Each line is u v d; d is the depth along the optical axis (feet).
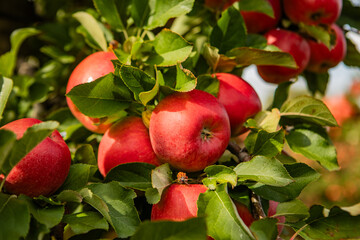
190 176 2.55
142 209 2.59
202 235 2.14
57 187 2.46
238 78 2.75
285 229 2.84
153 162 2.56
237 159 2.68
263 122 2.69
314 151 2.78
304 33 3.14
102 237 2.48
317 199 6.37
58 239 2.43
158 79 2.54
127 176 2.51
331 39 3.13
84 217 2.38
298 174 2.51
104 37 2.89
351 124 6.67
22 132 2.40
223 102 2.67
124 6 2.92
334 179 6.42
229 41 2.83
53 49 3.47
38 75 3.48
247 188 2.49
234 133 2.76
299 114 2.74
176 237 2.15
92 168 2.60
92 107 2.54
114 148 2.57
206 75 2.62
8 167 2.30
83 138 2.94
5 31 4.07
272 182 2.38
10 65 3.39
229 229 2.32
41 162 2.38
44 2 4.13
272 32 3.06
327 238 2.44
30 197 2.40
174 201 2.42
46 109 3.57
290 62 2.75
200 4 3.04
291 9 3.08
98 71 2.61
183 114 2.44
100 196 2.42
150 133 2.51
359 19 3.38
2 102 2.50
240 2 2.97
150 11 2.84
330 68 3.28
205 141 2.48
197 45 2.99
